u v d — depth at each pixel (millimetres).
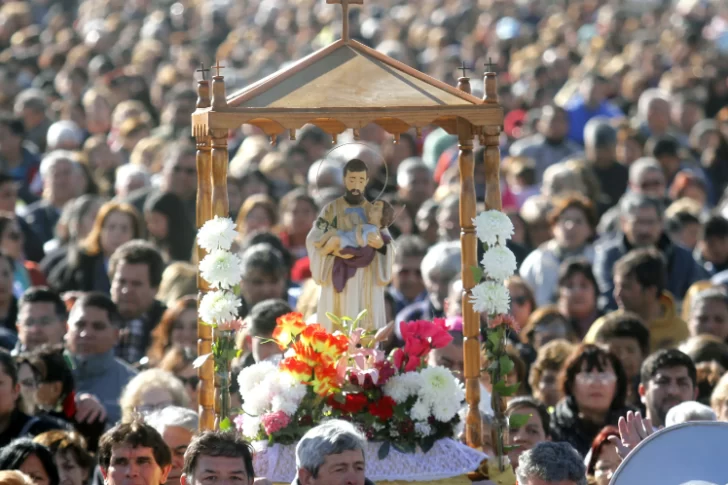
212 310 15492
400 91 15945
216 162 15719
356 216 16125
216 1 72500
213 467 14266
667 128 40625
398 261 26094
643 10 70500
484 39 63625
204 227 15617
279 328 15773
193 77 47875
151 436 15570
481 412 16938
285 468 15305
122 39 62406
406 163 31859
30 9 69000
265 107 15547
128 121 39594
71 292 26375
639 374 21781
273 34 66938
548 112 38469
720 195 38312
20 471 15406
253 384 15633
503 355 16141
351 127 15625
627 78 49469
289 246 29047
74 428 18656
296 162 37219
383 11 70062
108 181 36469
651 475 13570
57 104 44844
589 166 34875
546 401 20922
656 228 27531
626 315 22109
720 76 49531
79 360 21312
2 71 47312
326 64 16141
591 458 17250
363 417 15508
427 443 15570
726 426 13602
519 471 14273
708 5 66688
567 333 23438
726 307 23406
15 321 24281
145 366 22078
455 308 21109
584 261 25516
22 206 33219
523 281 24641
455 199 27578
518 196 34719
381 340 15953
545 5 73000
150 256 24125
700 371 20547
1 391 17734
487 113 15945
